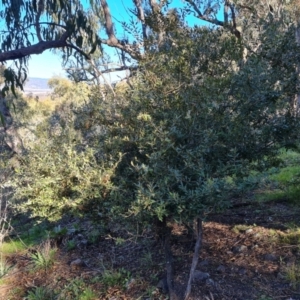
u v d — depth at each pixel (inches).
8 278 157.6
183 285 118.0
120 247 162.9
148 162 107.7
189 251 141.9
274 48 127.2
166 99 108.9
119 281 132.9
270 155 125.6
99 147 117.6
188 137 103.7
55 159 124.4
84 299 125.6
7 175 210.4
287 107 125.9
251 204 185.0
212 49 116.6
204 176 96.5
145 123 107.5
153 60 115.4
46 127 148.8
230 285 116.0
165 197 98.5
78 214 122.3
